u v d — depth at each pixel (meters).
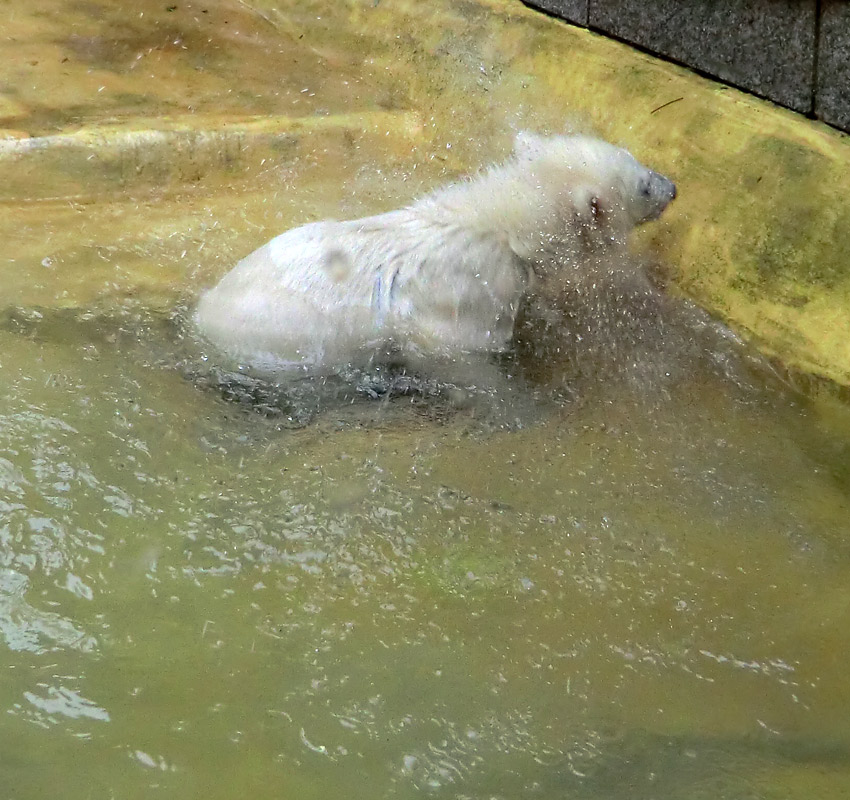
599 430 3.45
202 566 2.76
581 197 3.86
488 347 3.74
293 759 2.25
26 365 3.43
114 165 4.91
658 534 3.00
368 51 6.00
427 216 3.75
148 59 6.06
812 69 4.03
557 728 2.37
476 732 2.35
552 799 2.20
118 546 2.79
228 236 4.51
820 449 3.43
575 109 4.87
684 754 2.32
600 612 2.71
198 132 5.07
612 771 2.27
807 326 3.77
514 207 3.81
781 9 4.08
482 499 3.09
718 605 2.75
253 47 6.32
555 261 3.91
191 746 2.26
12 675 2.40
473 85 5.34
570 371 3.70
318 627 2.61
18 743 2.24
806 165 3.94
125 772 2.19
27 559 2.71
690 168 4.31
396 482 3.13
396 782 2.22
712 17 4.40
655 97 4.58
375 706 2.39
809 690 2.51
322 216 4.74
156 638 2.53
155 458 3.12
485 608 2.70
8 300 3.81
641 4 4.74
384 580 2.77
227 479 3.07
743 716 2.43
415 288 3.62
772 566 2.90
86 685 2.39
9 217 4.52
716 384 3.72
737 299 4.00
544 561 2.87
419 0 5.84
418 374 3.62
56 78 5.68
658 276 4.18
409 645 2.57
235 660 2.49
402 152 5.30
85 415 3.23
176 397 3.38
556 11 5.29
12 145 4.79
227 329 3.56
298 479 3.10
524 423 3.46
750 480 3.26
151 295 3.94
